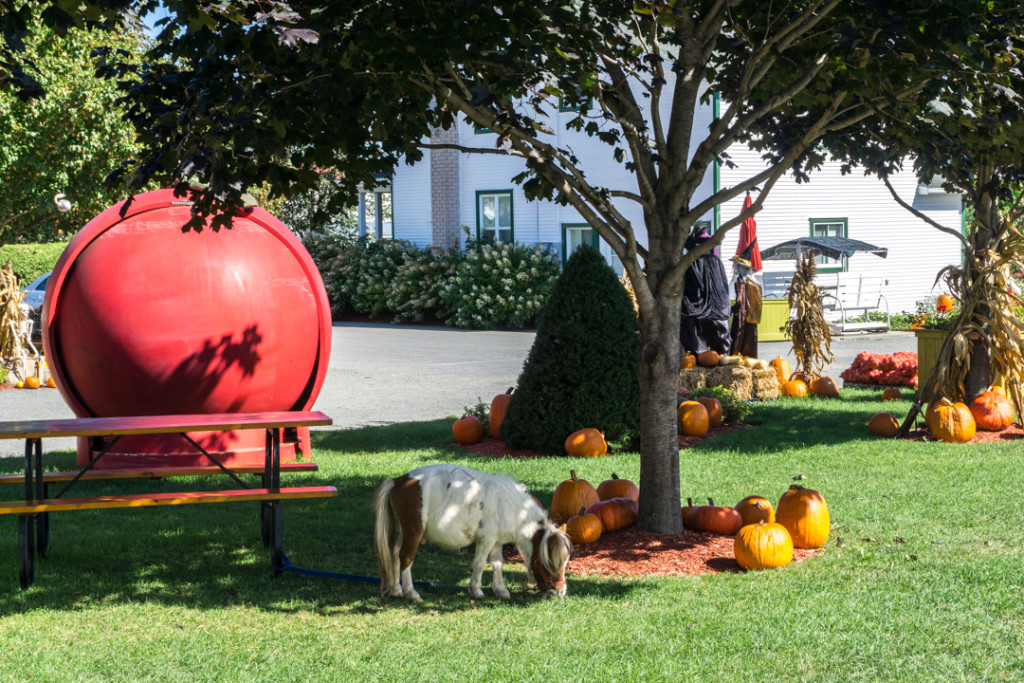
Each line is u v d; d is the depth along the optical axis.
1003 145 7.94
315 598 6.16
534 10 6.20
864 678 4.71
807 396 15.69
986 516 7.89
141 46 20.61
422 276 32.06
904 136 8.37
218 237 9.42
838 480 9.41
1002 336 11.60
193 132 5.39
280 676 4.82
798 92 8.20
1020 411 11.69
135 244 9.25
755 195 25.92
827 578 6.41
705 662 4.94
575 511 7.93
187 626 5.61
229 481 9.74
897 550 7.00
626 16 7.20
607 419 11.08
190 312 9.12
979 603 5.77
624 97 7.61
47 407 15.48
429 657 5.05
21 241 34.69
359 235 36.81
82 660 5.03
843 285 27.94
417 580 6.59
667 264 7.53
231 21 5.36
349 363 21.03
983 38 6.64
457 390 17.06
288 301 9.60
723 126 7.33
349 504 8.88
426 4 5.86
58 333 9.37
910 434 11.77
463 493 6.02
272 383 9.55
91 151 21.45
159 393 9.12
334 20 5.52
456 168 32.38
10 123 20.28
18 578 6.62
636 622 5.56
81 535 7.80
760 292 16.89
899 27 6.19
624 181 27.05
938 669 4.80
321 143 6.63
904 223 29.38
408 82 6.45
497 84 6.59
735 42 8.37
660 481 7.67
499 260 29.25
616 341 11.20
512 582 6.59
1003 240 11.70
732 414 12.98
